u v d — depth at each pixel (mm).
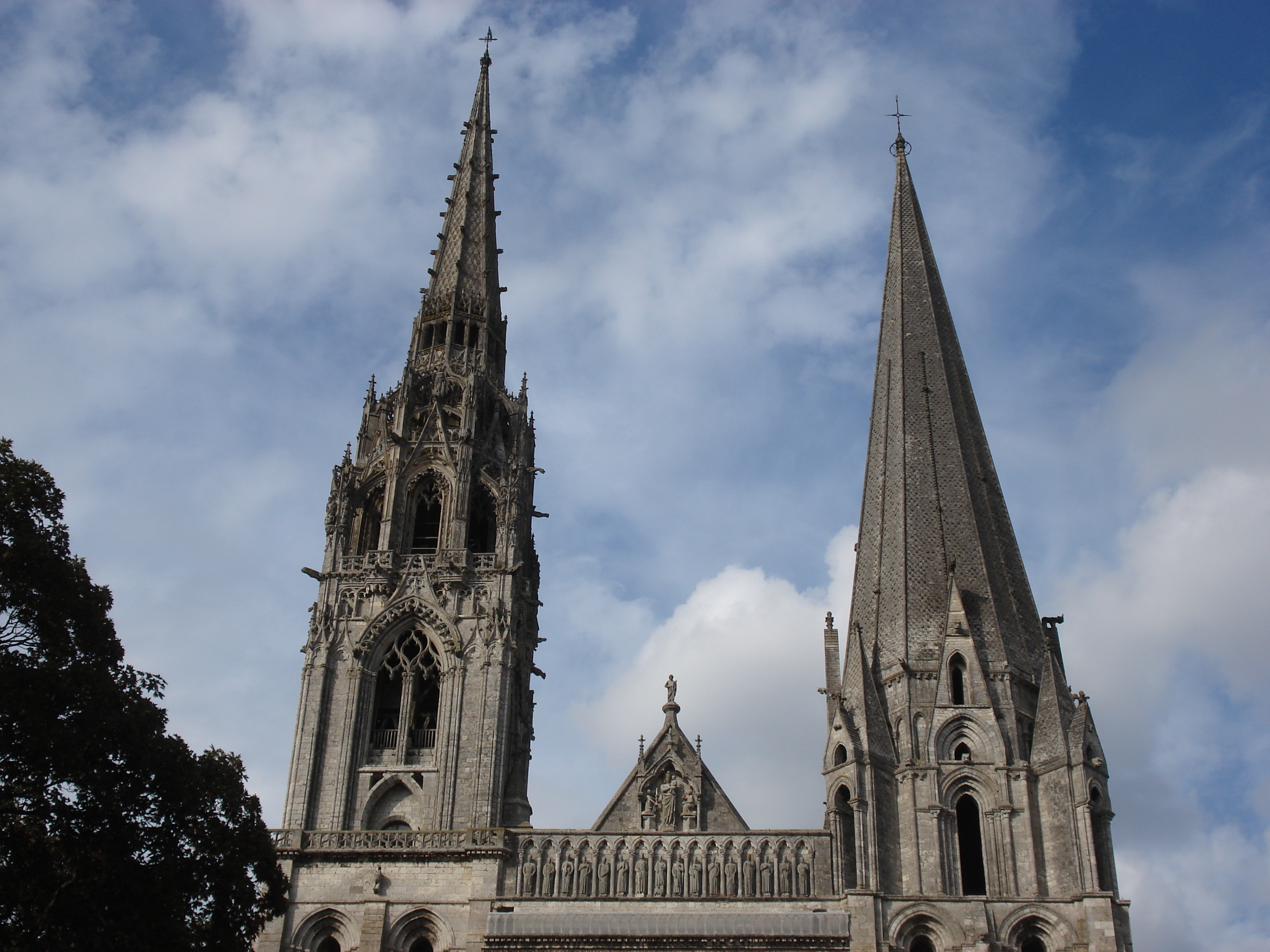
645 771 93688
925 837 87750
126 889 60531
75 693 61875
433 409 112375
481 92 140250
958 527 101062
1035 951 84375
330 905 88875
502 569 102188
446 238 129500
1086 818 86375
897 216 121000
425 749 96750
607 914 86625
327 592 102062
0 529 64125
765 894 87062
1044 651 98500
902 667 94688
